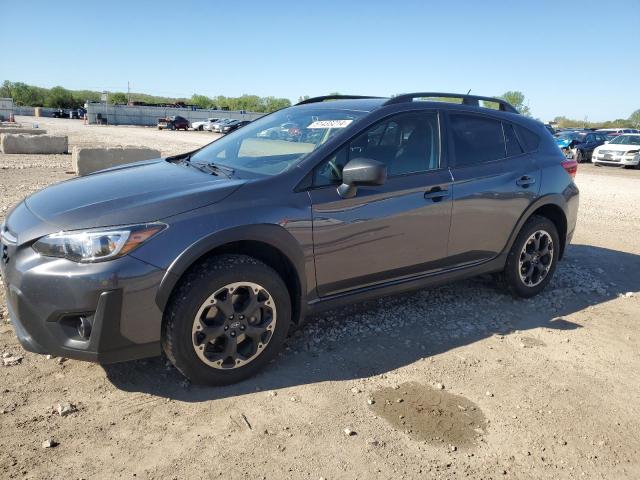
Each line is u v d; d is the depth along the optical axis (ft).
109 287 8.64
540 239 15.29
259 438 8.71
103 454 8.15
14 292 9.03
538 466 8.49
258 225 9.87
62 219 9.17
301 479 7.87
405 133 12.55
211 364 9.79
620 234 25.91
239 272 9.71
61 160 52.80
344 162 11.37
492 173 13.76
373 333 12.75
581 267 19.45
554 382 11.03
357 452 8.52
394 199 11.81
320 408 9.60
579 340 13.09
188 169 11.98
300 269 10.60
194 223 9.34
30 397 9.48
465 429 9.29
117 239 8.77
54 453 8.10
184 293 9.28
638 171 71.26
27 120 181.57
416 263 12.63
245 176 10.93
